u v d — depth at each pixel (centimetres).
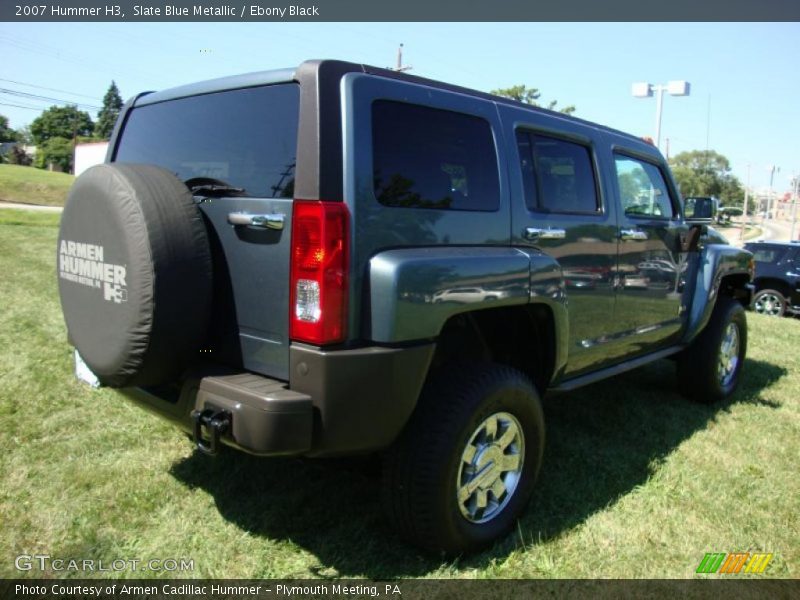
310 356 218
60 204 3816
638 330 401
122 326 233
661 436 413
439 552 260
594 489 334
